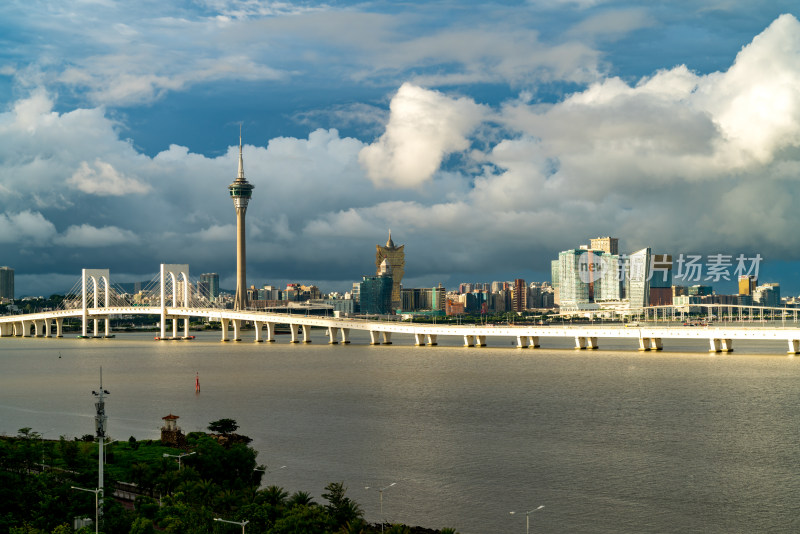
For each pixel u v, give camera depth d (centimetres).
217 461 14475
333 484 13125
